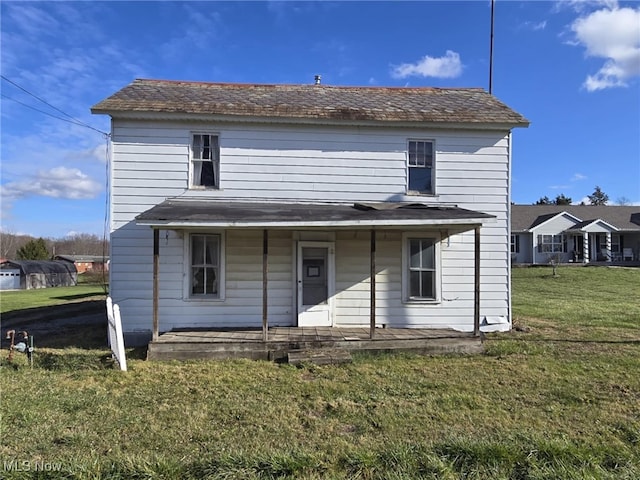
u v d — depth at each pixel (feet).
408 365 27.07
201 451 15.11
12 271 119.44
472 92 43.91
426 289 37.01
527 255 122.62
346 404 19.94
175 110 34.40
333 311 36.19
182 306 34.99
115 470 13.25
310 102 38.09
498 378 24.09
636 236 123.75
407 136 36.94
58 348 32.01
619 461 13.99
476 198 37.22
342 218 28.66
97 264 196.03
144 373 25.18
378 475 13.30
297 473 13.30
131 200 34.73
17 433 16.53
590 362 27.04
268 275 35.86
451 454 14.14
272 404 20.06
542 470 13.28
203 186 35.60
